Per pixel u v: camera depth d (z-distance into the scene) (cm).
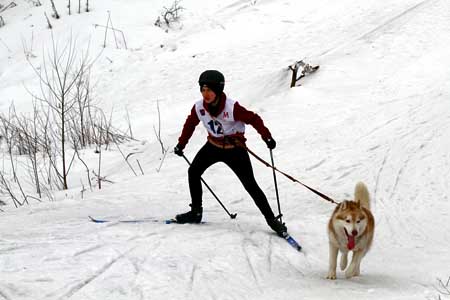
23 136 1347
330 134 1199
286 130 1252
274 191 954
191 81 1638
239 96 1514
